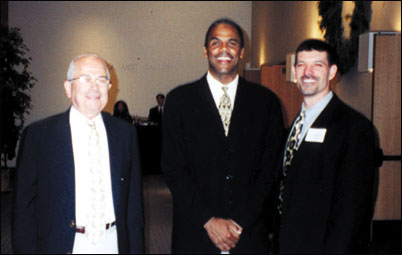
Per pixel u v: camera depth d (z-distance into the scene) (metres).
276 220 2.09
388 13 4.62
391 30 4.57
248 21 9.95
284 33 7.75
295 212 1.88
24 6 8.59
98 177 1.62
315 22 6.27
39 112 8.63
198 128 1.96
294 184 1.91
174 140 1.96
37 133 1.60
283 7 7.80
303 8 6.78
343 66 5.15
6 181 6.52
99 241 1.60
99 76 1.63
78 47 8.65
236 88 2.04
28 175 1.57
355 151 1.78
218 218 1.90
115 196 1.64
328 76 1.98
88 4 8.53
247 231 1.93
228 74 1.99
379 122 4.39
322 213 1.83
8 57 6.77
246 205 1.93
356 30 4.99
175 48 3.46
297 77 2.03
